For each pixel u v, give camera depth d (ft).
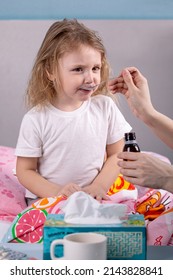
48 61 5.55
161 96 8.60
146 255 3.23
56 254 3.03
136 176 3.65
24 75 8.49
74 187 4.94
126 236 3.05
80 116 5.61
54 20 8.43
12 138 8.62
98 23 8.45
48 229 3.05
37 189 5.40
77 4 8.45
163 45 8.52
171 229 4.19
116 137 5.86
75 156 5.58
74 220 3.16
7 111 8.56
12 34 8.43
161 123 4.72
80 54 5.22
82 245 2.85
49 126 5.54
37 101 5.66
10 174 6.58
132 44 8.50
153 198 5.36
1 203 5.87
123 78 5.03
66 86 5.33
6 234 4.60
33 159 5.62
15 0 8.43
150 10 8.50
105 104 5.81
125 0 8.45
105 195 5.14
